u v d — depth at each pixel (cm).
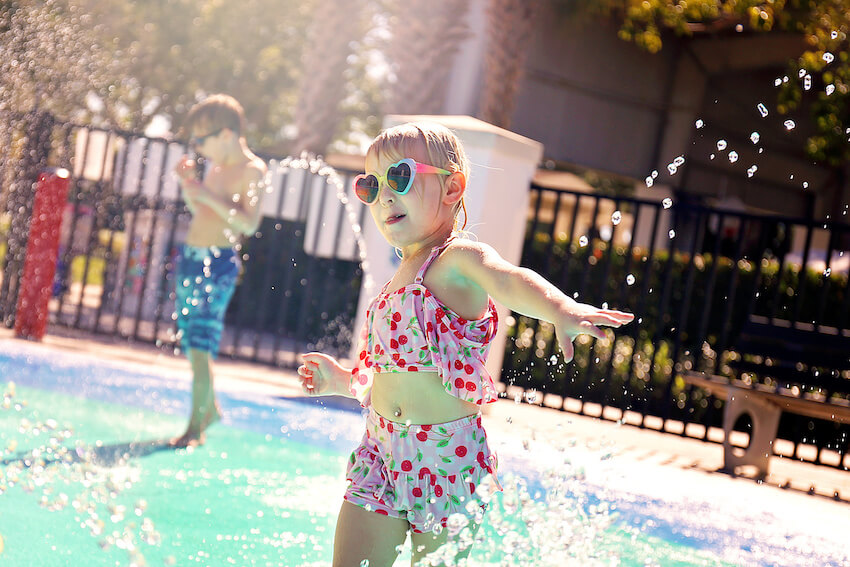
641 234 1470
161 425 469
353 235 820
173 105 1750
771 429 533
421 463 223
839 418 500
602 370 862
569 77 1418
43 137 814
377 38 1619
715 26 1366
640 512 377
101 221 854
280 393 626
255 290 1055
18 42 863
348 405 614
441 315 224
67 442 397
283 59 1873
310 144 1319
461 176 244
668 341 909
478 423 230
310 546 298
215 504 338
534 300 203
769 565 325
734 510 411
